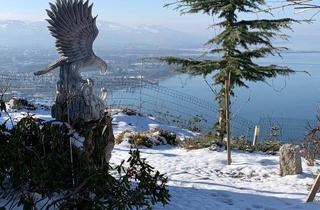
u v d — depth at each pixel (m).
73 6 7.88
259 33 13.51
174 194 8.95
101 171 6.55
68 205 6.34
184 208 7.95
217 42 13.92
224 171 13.10
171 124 26.31
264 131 20.00
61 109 7.81
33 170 6.29
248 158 15.00
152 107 28.02
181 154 15.78
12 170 6.54
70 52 7.90
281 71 14.42
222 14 14.68
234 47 14.04
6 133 6.87
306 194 9.80
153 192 7.06
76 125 7.57
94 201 6.26
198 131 25.67
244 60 13.88
